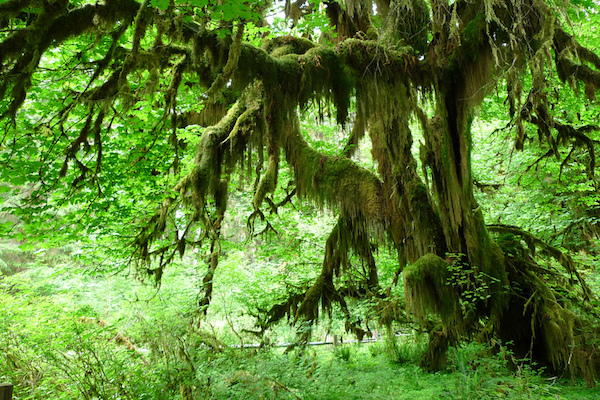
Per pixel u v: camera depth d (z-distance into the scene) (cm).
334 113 762
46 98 542
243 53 458
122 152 685
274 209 772
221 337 587
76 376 456
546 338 609
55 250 1547
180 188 609
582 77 577
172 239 816
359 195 647
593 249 954
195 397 417
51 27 317
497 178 1030
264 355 515
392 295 724
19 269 1617
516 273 673
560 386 570
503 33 547
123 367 481
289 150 698
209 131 586
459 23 560
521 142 541
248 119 562
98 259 792
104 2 338
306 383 467
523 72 543
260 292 809
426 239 638
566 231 897
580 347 582
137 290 842
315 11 659
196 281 825
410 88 629
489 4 452
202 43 407
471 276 621
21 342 580
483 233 645
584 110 782
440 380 552
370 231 686
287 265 915
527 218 939
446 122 644
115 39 349
